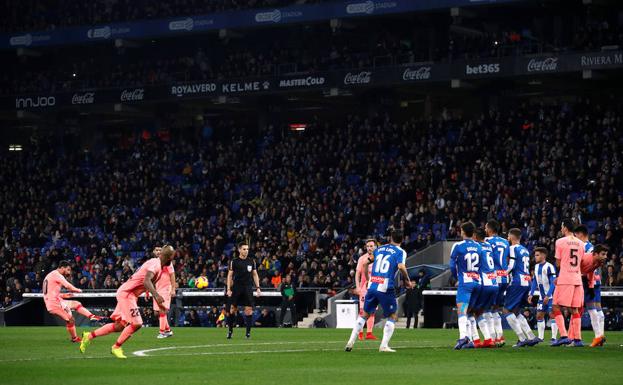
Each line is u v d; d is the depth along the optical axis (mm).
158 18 97875
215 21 95375
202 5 97812
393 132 88438
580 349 33188
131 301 30781
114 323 32156
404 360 28875
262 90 93312
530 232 67125
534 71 80688
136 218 89438
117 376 24469
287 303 64312
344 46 95625
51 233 91062
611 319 57000
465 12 86250
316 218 79250
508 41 85062
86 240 87125
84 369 26438
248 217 83000
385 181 82688
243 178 91250
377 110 95062
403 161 84188
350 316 61344
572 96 90938
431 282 64375
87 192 95188
